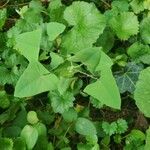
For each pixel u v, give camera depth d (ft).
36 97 1.10
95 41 1.04
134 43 1.05
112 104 0.87
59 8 1.12
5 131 1.00
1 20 1.14
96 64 0.94
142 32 1.08
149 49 1.06
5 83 1.06
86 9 1.06
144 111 0.94
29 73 0.91
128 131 1.05
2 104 1.03
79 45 1.05
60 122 1.03
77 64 1.04
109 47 1.08
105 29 1.09
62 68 1.01
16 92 0.89
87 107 1.05
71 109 1.01
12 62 1.08
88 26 1.05
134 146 0.98
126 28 1.07
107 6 1.21
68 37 1.07
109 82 0.89
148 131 0.93
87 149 0.97
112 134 1.04
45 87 0.92
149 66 1.04
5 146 0.93
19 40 0.96
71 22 1.08
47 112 1.04
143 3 1.11
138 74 1.04
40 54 1.09
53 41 1.09
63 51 1.07
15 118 1.03
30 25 1.10
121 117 1.08
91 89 0.89
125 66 1.05
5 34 1.14
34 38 0.95
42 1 1.21
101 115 1.09
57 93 1.01
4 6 1.24
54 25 1.02
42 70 0.93
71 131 1.02
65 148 0.96
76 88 1.04
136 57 1.06
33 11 1.13
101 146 1.00
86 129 0.98
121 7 1.13
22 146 0.94
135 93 0.96
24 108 1.04
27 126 0.94
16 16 1.24
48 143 0.97
